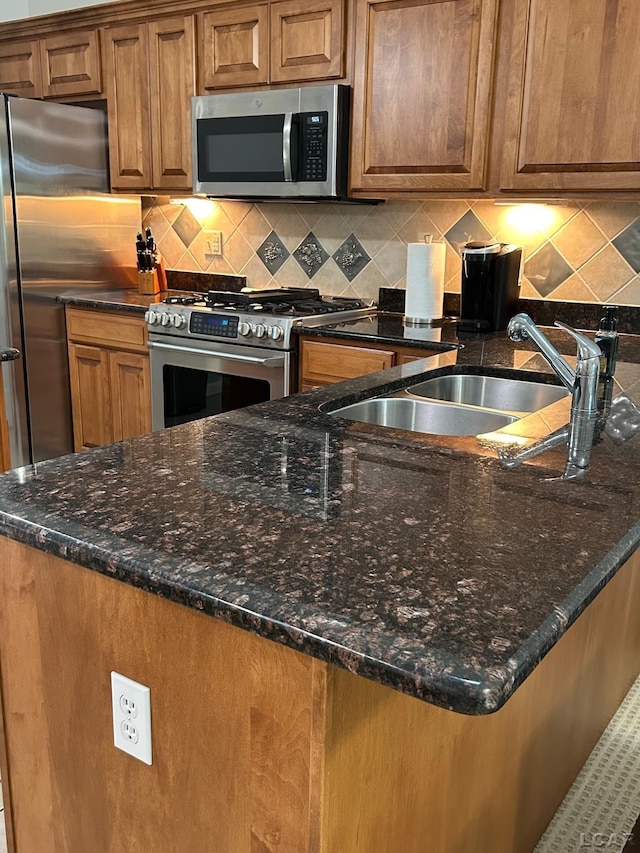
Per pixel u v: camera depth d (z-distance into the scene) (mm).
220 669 859
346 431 1405
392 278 3400
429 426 1882
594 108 2520
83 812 1083
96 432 3754
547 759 1591
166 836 978
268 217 3701
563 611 741
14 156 3324
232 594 760
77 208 3664
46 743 1104
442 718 1044
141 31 3412
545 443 1352
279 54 3070
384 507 1008
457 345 2600
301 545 877
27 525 936
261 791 856
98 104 3727
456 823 1179
